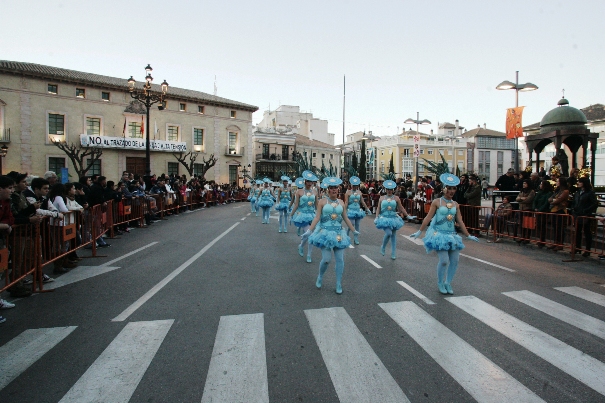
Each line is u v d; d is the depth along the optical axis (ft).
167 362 12.48
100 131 126.31
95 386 11.06
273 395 10.57
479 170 230.07
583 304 18.38
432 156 226.17
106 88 126.52
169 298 19.21
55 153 116.98
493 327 15.40
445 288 20.21
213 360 12.60
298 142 206.39
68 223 25.08
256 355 12.94
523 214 36.17
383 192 65.41
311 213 35.60
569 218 31.01
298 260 28.76
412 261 28.60
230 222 56.13
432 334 14.69
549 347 13.60
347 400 10.34
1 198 17.80
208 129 154.10
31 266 20.12
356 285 21.70
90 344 13.89
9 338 14.49
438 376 11.60
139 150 132.46
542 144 53.98
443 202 20.66
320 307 17.80
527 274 24.50
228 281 22.50
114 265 26.86
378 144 241.14
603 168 91.30
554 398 10.47
